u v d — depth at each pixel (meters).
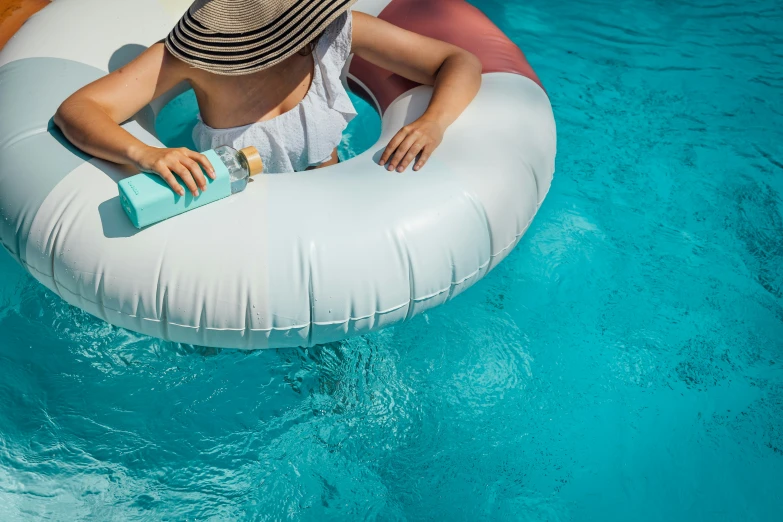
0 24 2.58
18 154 1.68
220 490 1.80
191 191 1.54
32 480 1.76
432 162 1.76
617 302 2.23
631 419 2.00
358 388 2.00
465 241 1.71
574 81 2.93
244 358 2.01
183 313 1.56
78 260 1.57
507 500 1.84
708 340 2.17
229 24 1.62
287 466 1.85
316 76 1.83
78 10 2.06
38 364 1.94
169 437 1.86
